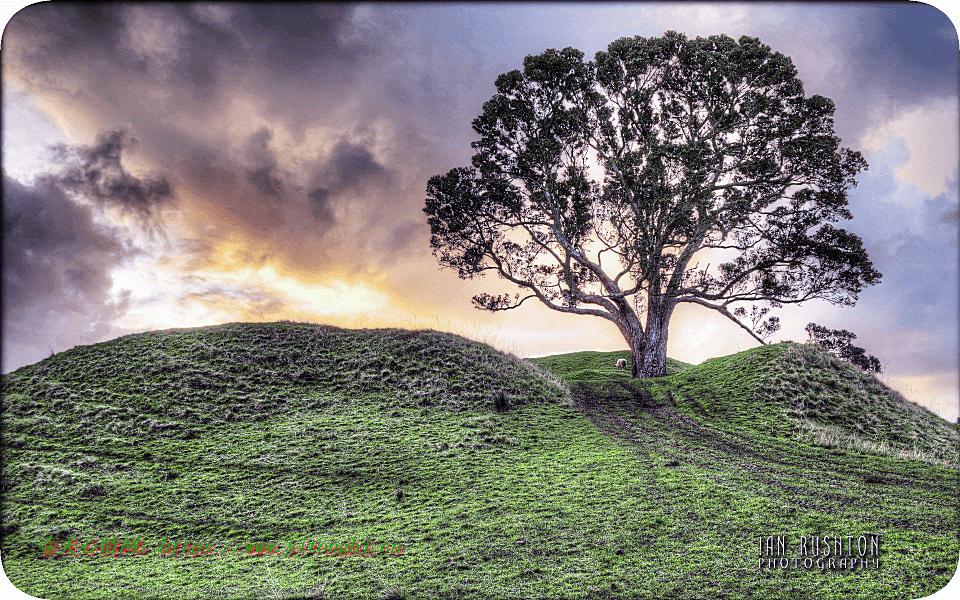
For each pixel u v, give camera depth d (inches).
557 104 1391.5
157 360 1046.4
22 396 933.8
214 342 1136.8
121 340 1154.7
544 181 1387.8
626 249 1398.9
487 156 1430.9
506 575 466.6
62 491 683.4
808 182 1352.1
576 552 502.0
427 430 844.6
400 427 855.7
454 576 467.8
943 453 806.5
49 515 631.8
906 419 926.4
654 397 1084.5
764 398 982.4
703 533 530.0
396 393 981.2
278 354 1093.1
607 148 1407.5
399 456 755.4
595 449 775.7
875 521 554.6
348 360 1086.4
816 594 428.5
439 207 1471.5
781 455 768.9
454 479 681.6
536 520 565.3
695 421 924.6
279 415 895.7
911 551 490.3
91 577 505.0
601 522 556.7
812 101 1289.4
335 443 799.7
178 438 820.6
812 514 569.3
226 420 877.2
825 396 973.2
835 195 1342.3
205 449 788.0
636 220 1304.1
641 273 1354.6
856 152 1326.3
